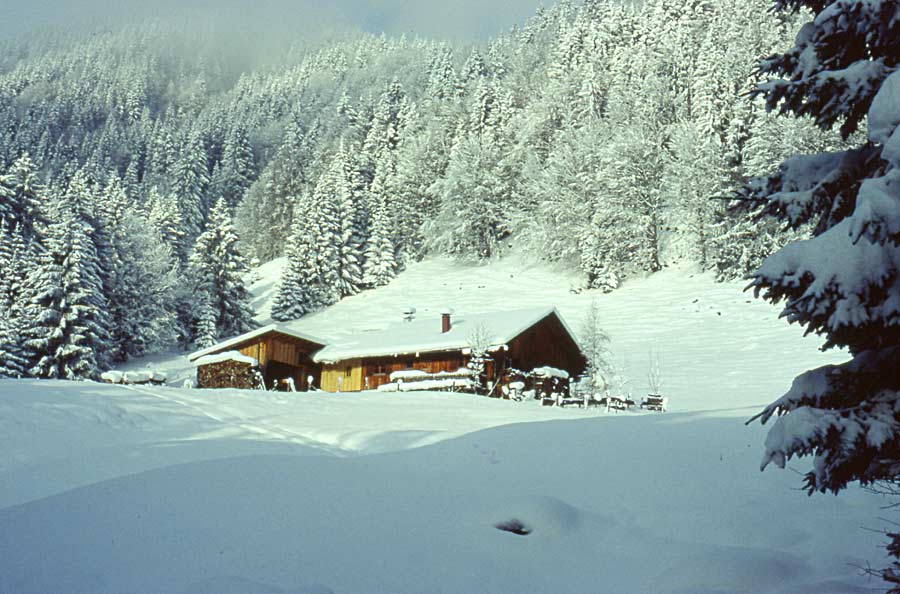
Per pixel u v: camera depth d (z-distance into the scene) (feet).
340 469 30.99
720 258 189.98
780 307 155.94
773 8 22.48
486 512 26.27
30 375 132.67
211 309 198.59
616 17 329.72
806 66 19.48
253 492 26.25
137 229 197.88
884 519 23.91
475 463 34.73
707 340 139.23
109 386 56.18
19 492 27.86
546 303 196.34
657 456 35.55
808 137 165.78
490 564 21.58
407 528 23.91
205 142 467.93
